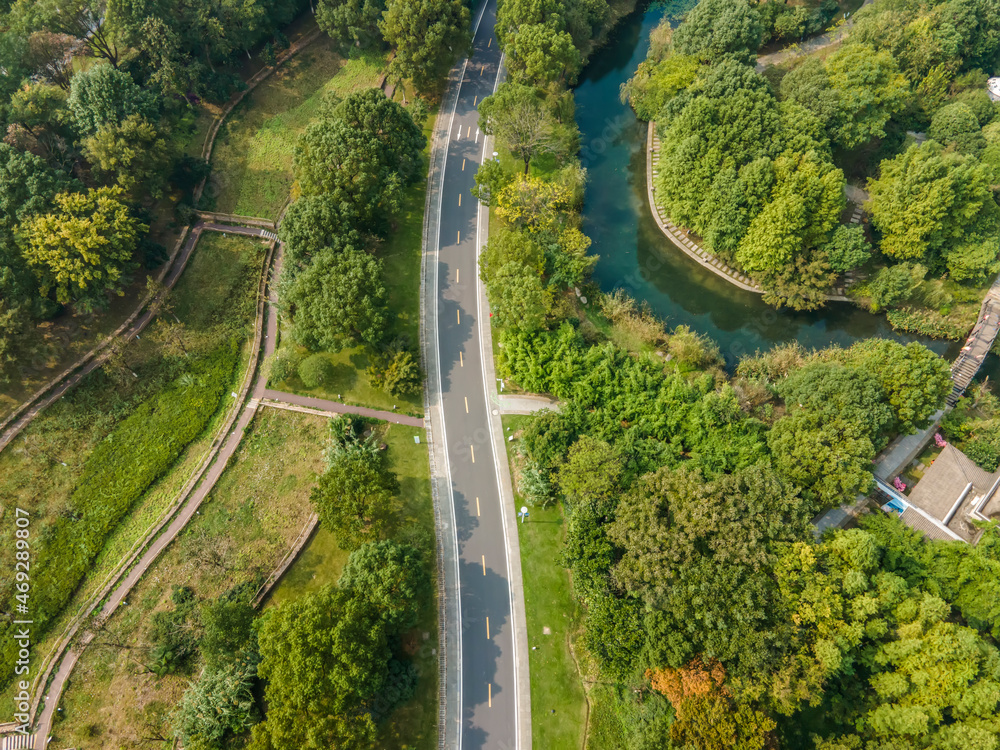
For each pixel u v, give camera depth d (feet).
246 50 322.75
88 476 221.66
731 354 276.62
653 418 229.25
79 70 293.43
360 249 259.39
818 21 360.89
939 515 220.02
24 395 230.27
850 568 178.40
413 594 187.01
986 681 156.97
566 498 217.77
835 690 177.78
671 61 315.17
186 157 287.07
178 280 266.98
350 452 221.25
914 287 270.26
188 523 216.54
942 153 277.03
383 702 181.57
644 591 179.22
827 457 204.44
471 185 306.14
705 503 182.91
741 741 161.79
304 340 232.32
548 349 244.63
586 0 353.72
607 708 194.90
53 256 221.46
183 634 194.08
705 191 276.62
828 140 276.82
